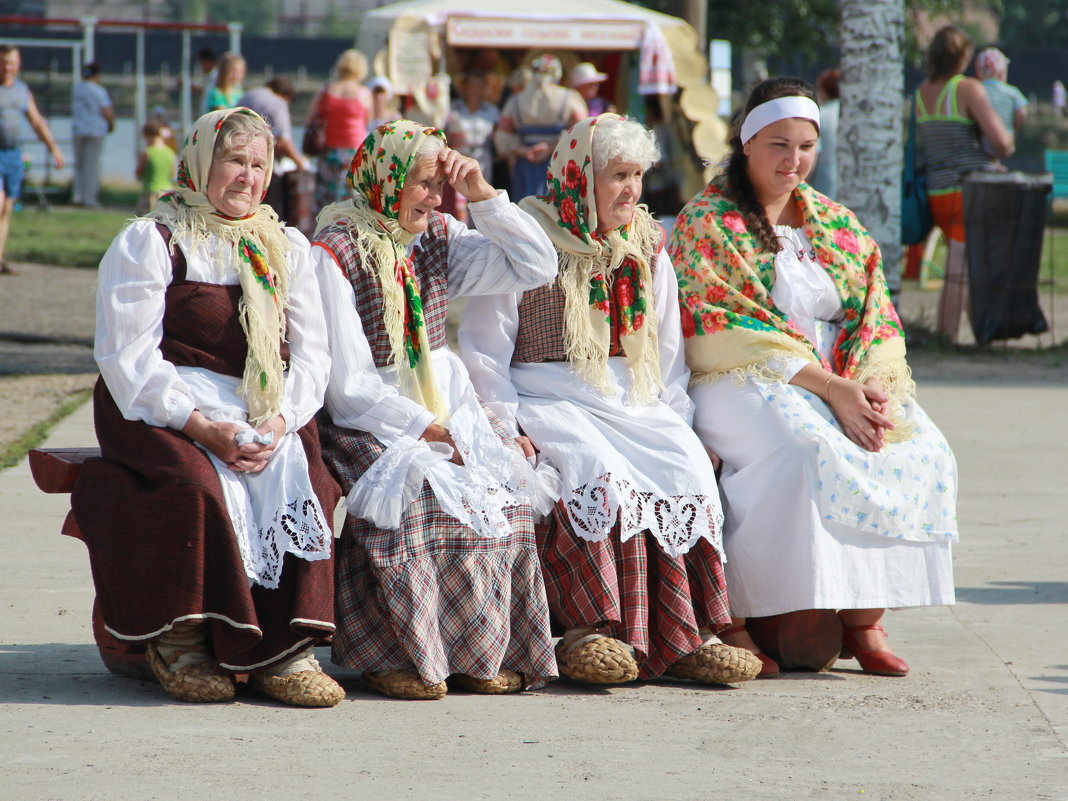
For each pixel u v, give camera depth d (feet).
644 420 45.52
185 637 41.60
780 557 45.06
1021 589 55.42
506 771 35.50
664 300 47.47
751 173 48.93
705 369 47.91
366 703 41.70
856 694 43.29
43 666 44.62
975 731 39.32
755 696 43.11
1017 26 495.41
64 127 300.40
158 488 39.88
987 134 123.95
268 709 40.78
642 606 43.37
